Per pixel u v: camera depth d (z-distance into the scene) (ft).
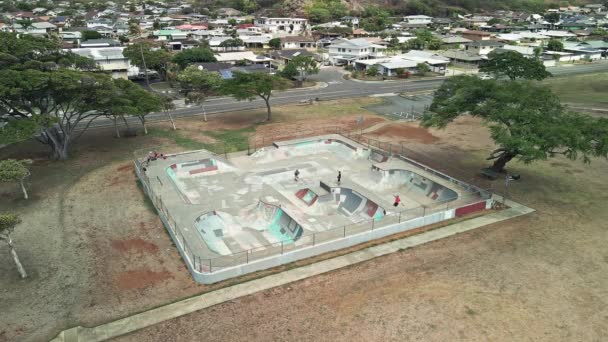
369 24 584.81
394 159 161.17
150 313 81.87
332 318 80.12
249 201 128.36
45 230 111.86
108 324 79.10
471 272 93.97
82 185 140.05
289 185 143.02
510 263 97.25
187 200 127.34
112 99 161.58
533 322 78.84
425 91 294.87
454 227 114.52
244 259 96.02
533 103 130.41
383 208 120.67
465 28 604.08
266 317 80.53
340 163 163.43
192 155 162.20
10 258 99.66
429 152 174.09
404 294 86.74
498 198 131.03
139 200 129.39
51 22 551.18
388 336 75.56
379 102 263.29
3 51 144.66
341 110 244.01
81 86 149.38
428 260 98.94
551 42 439.63
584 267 95.45
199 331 77.20
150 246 104.63
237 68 325.42
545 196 132.05
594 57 425.28
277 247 101.40
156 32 481.46
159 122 215.92
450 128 209.05
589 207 124.36
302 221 116.37
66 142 162.81
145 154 167.53
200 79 267.59
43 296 86.69
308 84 316.19
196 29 512.63
